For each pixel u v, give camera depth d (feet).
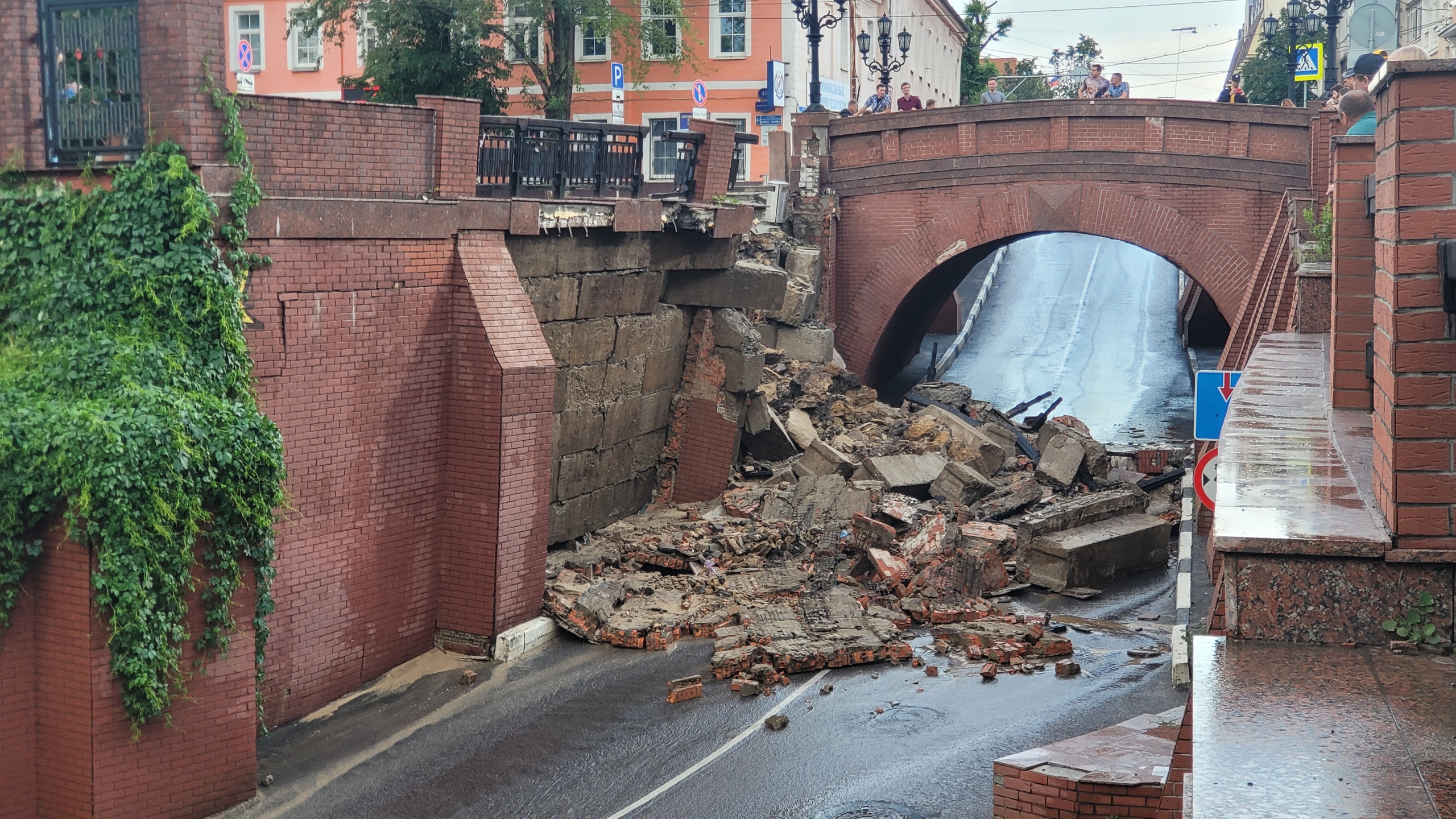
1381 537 21.45
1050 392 114.21
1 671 39.06
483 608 55.67
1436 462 21.36
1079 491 85.97
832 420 91.76
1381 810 15.01
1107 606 66.23
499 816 41.75
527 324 56.54
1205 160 100.83
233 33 140.67
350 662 52.13
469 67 111.14
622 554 68.08
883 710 49.80
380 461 52.49
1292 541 21.39
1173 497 88.84
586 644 57.88
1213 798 15.48
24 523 38.78
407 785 44.11
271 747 47.42
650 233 71.72
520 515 56.13
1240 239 101.09
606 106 139.44
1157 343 156.15
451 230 54.39
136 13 43.11
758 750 46.16
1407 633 21.11
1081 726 47.34
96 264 43.14
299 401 48.39
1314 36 134.92
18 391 40.91
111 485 37.78
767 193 105.91
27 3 44.27
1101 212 104.17
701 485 80.33
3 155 44.80
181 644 40.98
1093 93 111.14
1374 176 40.09
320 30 137.80
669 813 41.34
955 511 76.13
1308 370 49.85
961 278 135.23
